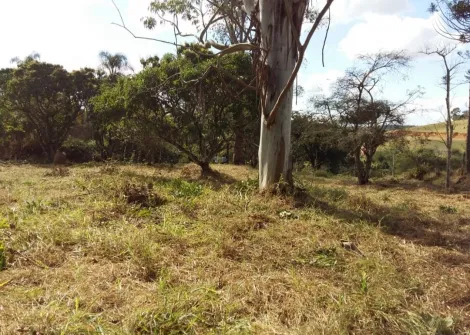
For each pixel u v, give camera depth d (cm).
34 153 2436
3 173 1267
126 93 1194
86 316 290
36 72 2125
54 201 685
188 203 687
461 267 443
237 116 1227
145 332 277
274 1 811
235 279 375
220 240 474
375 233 553
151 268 385
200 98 1039
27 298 318
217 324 291
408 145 1647
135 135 1412
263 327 284
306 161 2378
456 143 2444
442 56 1326
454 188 1325
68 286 345
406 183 1550
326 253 464
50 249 433
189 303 311
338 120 1543
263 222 588
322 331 277
